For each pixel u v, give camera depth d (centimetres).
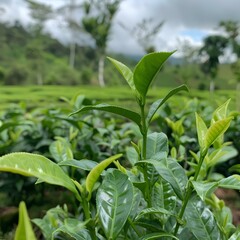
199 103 573
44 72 4959
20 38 5634
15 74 4634
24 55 5181
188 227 128
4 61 5034
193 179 124
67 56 5850
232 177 117
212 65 3328
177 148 311
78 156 293
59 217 234
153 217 141
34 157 100
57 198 412
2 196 423
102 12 4403
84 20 4419
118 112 129
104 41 4516
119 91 3312
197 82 3984
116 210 114
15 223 371
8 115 480
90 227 113
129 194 117
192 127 432
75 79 4875
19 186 375
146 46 3725
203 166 185
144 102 128
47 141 380
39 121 463
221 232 147
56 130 404
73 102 412
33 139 395
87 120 400
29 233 71
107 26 4416
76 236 119
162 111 386
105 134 377
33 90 3216
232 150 247
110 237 108
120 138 379
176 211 142
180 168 132
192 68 3975
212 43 3256
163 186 148
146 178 134
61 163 125
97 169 109
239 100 1219
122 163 362
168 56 113
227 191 464
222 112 141
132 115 129
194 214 131
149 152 147
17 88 3322
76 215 263
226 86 4044
